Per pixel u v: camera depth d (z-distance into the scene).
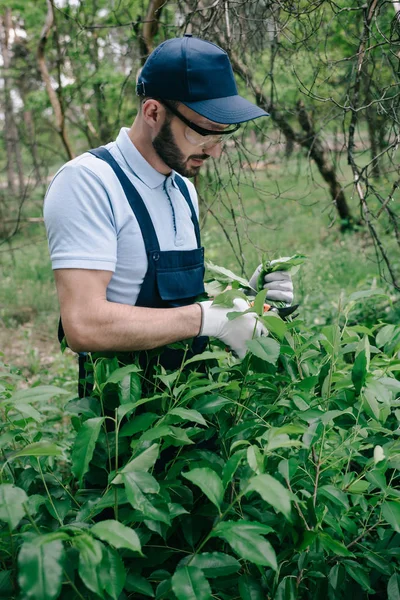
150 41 3.83
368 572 1.48
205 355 1.38
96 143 7.44
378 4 2.67
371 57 3.04
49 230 1.50
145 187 1.59
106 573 1.04
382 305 3.92
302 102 5.28
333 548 1.19
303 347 1.48
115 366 1.45
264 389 1.58
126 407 1.26
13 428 1.63
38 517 1.37
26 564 0.93
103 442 1.41
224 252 6.79
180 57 1.46
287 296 1.72
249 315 1.60
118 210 1.53
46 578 0.93
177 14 3.67
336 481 1.46
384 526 1.52
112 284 1.59
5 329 6.00
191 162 1.58
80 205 1.47
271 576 1.36
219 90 1.49
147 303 1.62
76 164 1.50
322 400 1.43
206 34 3.07
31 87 10.52
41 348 5.45
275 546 1.50
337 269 6.16
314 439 1.28
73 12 5.72
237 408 1.54
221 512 1.17
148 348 1.51
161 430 1.22
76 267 1.46
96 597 1.16
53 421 2.32
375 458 1.17
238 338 1.59
